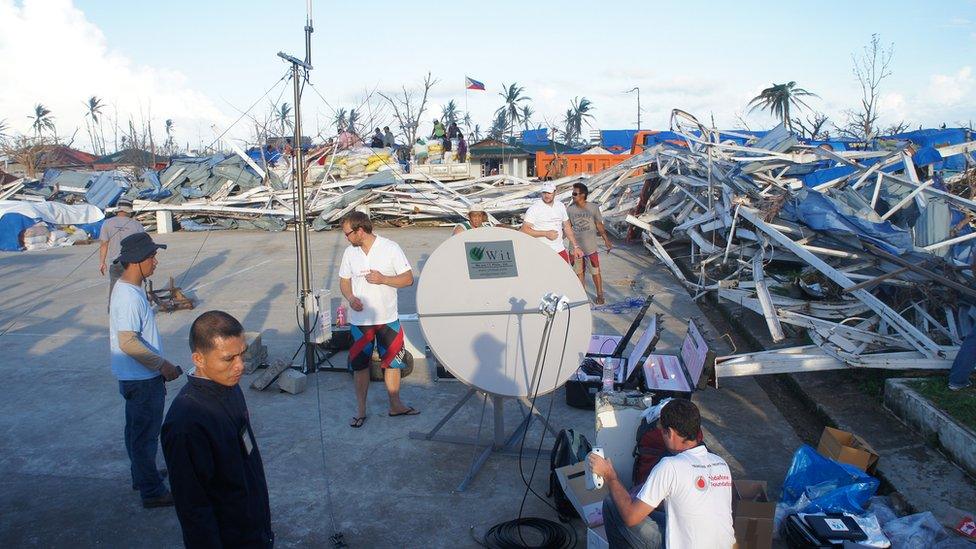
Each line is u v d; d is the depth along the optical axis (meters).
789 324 7.14
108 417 5.98
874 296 6.38
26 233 16.23
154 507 4.49
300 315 9.21
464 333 4.75
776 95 52.62
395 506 4.48
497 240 4.78
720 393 6.26
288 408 6.09
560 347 4.71
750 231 9.04
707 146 12.33
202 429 2.46
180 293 9.73
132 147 51.19
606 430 4.29
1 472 5.00
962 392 5.01
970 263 6.47
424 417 5.86
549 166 31.97
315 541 4.10
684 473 2.89
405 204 18.33
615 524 3.25
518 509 4.43
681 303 9.59
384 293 5.52
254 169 20.47
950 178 11.16
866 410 5.37
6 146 34.31
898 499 4.16
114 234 8.87
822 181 9.79
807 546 3.74
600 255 13.36
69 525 4.30
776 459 5.01
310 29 6.47
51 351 7.87
